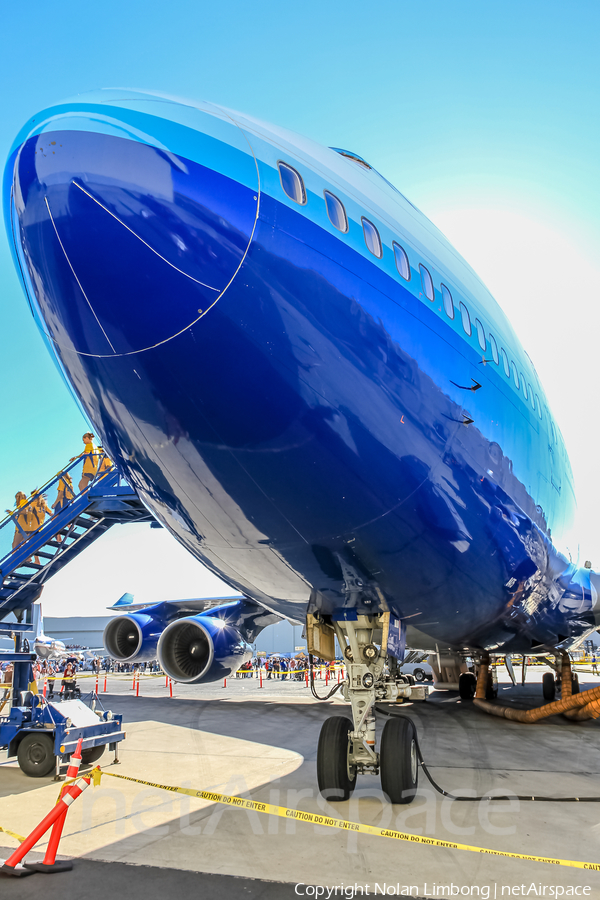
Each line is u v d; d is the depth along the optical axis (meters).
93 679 30.30
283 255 3.94
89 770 8.17
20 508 14.16
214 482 4.52
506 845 4.86
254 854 4.68
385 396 4.48
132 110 3.93
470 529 5.86
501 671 34.84
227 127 4.19
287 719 13.35
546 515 8.09
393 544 5.31
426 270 5.41
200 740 10.59
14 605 14.05
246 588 6.48
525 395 7.36
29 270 3.85
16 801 6.62
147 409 4.11
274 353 3.91
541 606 9.41
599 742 10.04
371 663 6.63
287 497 4.59
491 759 8.59
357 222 4.70
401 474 4.82
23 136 3.89
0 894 3.95
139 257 3.57
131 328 3.70
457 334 5.52
